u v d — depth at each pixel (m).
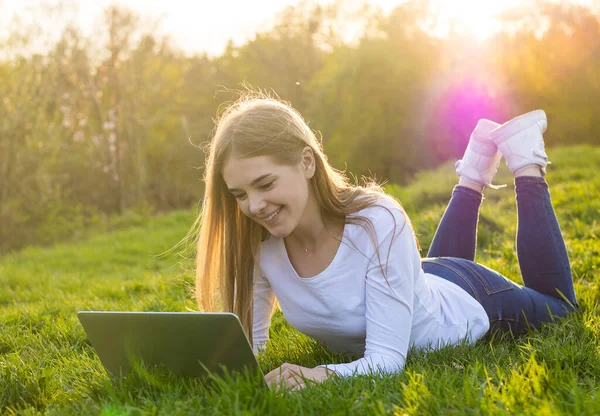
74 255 11.38
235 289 2.55
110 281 6.76
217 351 1.98
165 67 28.56
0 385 2.38
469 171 3.24
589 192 7.62
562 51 28.05
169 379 2.10
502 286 2.80
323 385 1.97
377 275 2.25
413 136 28.12
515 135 2.97
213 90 33.56
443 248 3.25
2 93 16.89
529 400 1.79
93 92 23.45
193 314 1.90
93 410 1.92
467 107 27.55
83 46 22.55
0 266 10.41
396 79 28.09
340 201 2.32
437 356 2.36
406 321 2.28
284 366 2.13
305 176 2.25
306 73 34.12
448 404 1.76
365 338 2.42
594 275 3.80
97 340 2.17
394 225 2.27
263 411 1.76
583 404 1.64
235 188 2.19
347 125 29.14
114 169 23.73
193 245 2.87
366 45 29.08
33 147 17.05
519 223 3.00
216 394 1.88
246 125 2.15
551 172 11.32
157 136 30.41
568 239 5.41
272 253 2.45
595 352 2.28
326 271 2.32
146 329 2.02
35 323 4.03
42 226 16.44
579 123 27.66
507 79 27.55
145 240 12.39
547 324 2.80
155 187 31.69
